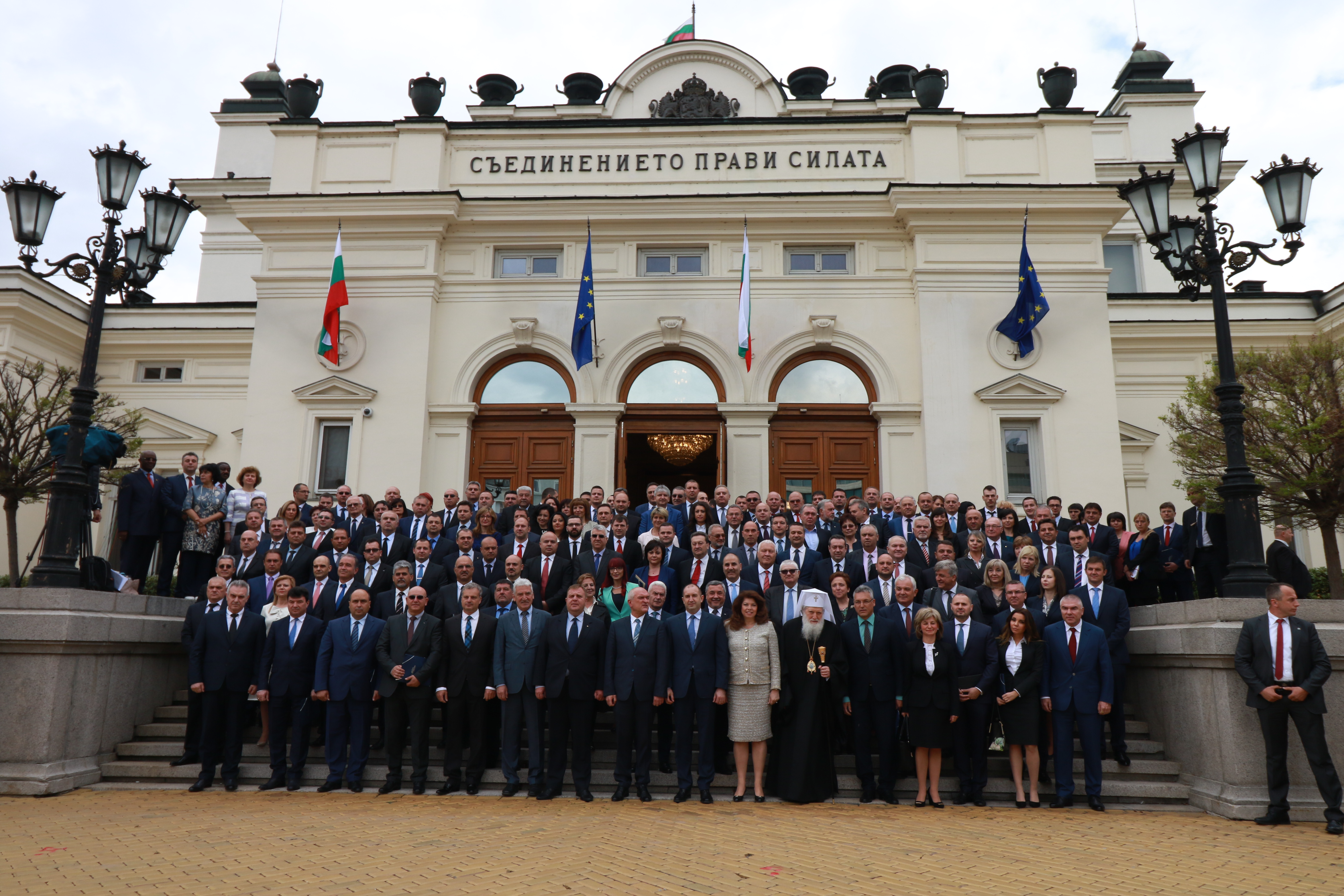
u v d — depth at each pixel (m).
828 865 6.02
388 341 15.55
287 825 7.27
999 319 15.32
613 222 15.88
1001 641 8.59
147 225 10.57
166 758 9.62
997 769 9.25
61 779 8.76
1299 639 7.71
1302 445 13.86
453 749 8.85
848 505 11.48
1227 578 8.65
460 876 5.71
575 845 6.55
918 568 10.21
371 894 5.34
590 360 14.79
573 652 8.73
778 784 8.60
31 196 9.67
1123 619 9.19
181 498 11.41
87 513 10.09
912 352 15.47
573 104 20.34
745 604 8.71
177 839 6.75
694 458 18.73
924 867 6.02
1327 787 7.39
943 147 16.05
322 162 16.44
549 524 11.55
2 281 18.62
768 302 15.72
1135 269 21.95
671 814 7.80
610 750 9.53
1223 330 9.06
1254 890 5.61
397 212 15.70
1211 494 12.21
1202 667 8.53
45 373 19.17
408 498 15.02
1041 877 5.82
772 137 16.41
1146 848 6.70
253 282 25.14
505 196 16.23
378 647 8.98
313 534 11.55
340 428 15.55
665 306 15.75
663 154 16.41
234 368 20.28
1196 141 9.27
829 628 8.65
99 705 9.44
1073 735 9.03
